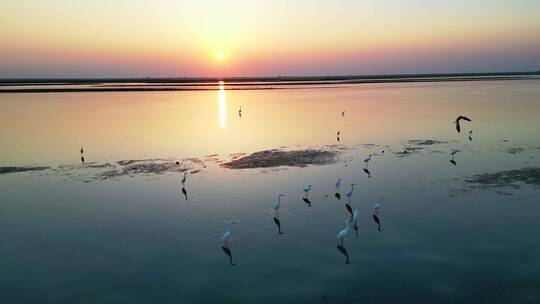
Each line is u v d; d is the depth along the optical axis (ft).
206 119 223.51
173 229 76.07
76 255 66.80
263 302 52.80
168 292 55.77
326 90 488.44
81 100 352.49
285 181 103.55
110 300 54.34
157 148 146.51
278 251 66.49
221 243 70.03
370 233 71.36
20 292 56.44
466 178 100.07
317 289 55.21
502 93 364.58
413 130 173.68
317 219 79.00
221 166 119.44
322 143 150.30
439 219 75.82
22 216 83.51
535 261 59.57
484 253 62.49
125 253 67.15
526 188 90.48
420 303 51.19
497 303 50.65
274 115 236.63
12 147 151.12
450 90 428.15
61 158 133.28
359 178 104.12
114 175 112.27
